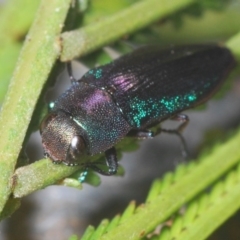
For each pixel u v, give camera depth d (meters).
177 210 0.06
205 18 0.07
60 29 0.07
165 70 0.07
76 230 0.07
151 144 0.08
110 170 0.07
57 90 0.08
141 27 0.07
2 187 0.06
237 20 0.07
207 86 0.07
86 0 0.07
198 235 0.06
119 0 0.07
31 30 0.07
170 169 0.08
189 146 0.08
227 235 0.07
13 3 0.07
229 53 0.07
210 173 0.07
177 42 0.07
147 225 0.06
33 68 0.06
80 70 0.08
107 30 0.07
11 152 0.06
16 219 0.07
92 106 0.07
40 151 0.08
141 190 0.08
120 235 0.06
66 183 0.06
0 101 0.07
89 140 0.07
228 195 0.07
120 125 0.07
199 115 0.08
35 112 0.07
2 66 0.07
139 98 0.07
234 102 0.08
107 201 0.08
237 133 0.07
